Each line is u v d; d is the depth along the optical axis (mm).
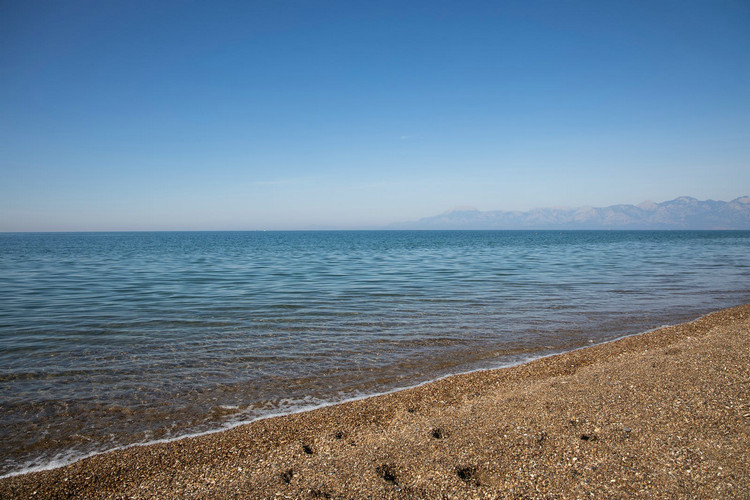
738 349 11273
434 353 12867
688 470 5746
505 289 25422
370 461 6461
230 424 8219
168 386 10102
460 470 6121
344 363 11898
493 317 17703
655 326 16453
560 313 18578
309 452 6953
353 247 89562
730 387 8523
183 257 57156
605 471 5852
